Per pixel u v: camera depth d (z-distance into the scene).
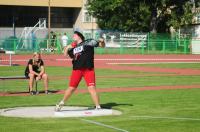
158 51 65.62
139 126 14.21
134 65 44.28
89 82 16.52
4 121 14.92
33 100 20.41
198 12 77.00
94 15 79.00
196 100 20.19
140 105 18.69
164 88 24.97
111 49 64.94
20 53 60.81
